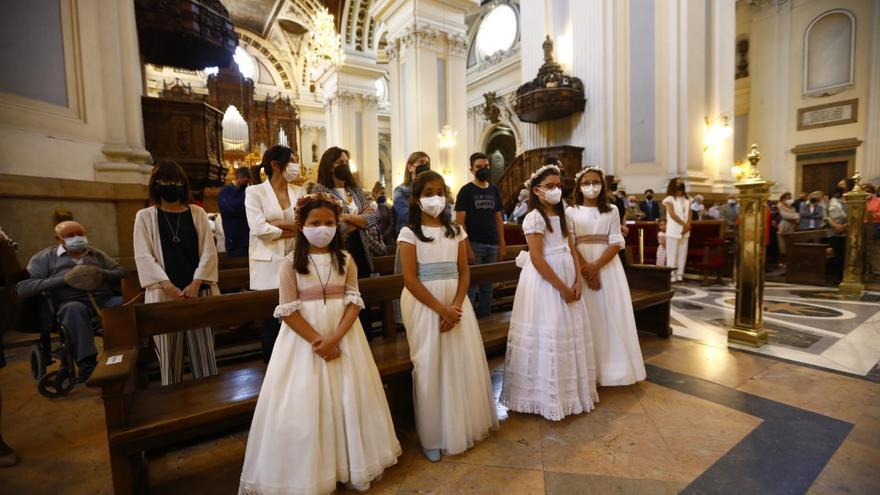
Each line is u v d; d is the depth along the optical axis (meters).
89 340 2.85
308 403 1.67
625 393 2.71
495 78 18.48
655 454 2.04
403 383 2.48
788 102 14.88
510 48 17.55
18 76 4.14
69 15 4.63
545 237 2.48
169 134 5.73
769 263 8.52
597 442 2.16
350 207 2.74
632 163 9.89
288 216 2.46
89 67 4.77
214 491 1.87
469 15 19.06
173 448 2.21
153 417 1.69
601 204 2.87
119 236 4.75
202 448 2.22
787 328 3.98
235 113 17.75
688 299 5.42
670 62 9.45
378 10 12.40
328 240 1.81
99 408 2.61
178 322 1.98
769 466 1.92
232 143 17.70
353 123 16.31
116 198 4.67
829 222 6.75
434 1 11.55
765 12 15.27
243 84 19.28
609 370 2.71
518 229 6.63
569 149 10.00
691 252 6.82
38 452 2.13
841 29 13.65
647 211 8.67
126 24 5.09
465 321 2.16
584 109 10.21
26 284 2.77
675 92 9.41
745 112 16.06
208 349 2.46
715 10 10.10
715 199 9.64
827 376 2.88
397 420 2.47
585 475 1.89
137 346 1.85
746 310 3.50
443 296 2.09
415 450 2.13
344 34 15.96
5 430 2.34
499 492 1.80
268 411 1.68
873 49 13.01
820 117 14.15
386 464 1.85
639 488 1.79
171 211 2.46
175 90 17.88
